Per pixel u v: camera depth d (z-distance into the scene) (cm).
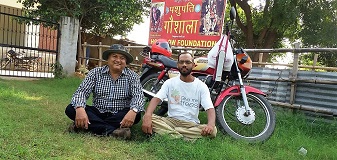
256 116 403
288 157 320
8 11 1420
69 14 1074
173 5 729
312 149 354
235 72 402
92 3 1068
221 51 387
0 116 365
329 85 483
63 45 913
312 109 483
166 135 323
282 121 471
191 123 346
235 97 396
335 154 338
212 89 404
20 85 696
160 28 764
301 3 1514
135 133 355
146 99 493
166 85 358
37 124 349
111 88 347
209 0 643
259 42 1747
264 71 561
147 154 286
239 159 291
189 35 688
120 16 1132
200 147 302
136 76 357
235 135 370
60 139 296
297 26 1677
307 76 506
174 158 282
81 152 267
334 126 447
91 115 333
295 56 512
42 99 536
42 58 1199
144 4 1421
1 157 235
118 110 350
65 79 853
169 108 360
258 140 366
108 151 281
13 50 1156
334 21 1544
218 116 375
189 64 343
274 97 548
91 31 1337
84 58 1083
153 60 484
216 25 629
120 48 340
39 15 1043
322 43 1573
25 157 242
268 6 1608
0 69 1029
